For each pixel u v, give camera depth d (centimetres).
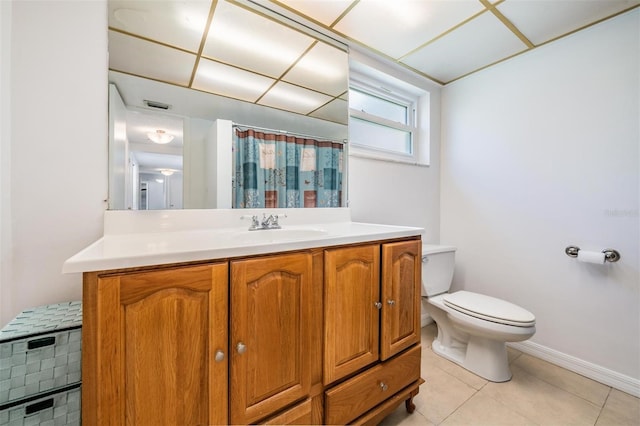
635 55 142
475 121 211
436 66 201
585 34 158
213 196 131
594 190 156
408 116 229
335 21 153
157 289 67
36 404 71
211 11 130
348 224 162
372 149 203
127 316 64
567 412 129
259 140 146
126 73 112
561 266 169
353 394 104
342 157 175
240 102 140
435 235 230
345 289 103
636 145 142
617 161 148
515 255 190
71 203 101
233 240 103
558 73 169
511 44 174
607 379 150
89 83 104
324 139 167
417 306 131
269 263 84
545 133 175
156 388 67
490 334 145
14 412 69
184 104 125
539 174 178
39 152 95
